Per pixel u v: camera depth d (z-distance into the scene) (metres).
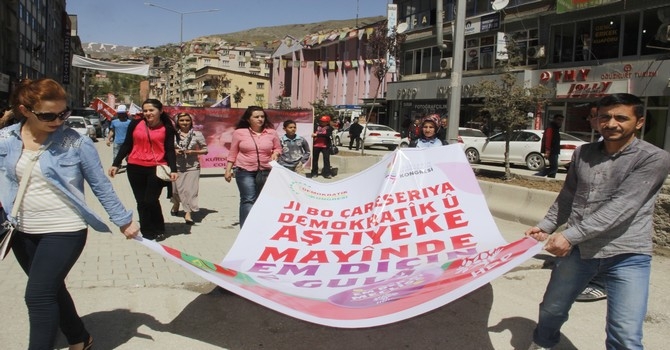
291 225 4.78
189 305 4.64
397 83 36.81
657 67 21.30
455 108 10.26
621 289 3.06
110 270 5.55
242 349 3.90
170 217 8.61
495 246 4.37
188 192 8.05
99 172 3.26
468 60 31.55
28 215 3.10
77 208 3.18
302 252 4.53
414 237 4.64
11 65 42.66
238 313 4.52
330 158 16.03
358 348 3.97
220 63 151.00
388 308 3.16
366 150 28.31
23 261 3.29
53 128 3.02
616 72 22.88
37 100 2.93
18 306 4.43
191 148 7.92
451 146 5.16
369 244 4.63
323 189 5.11
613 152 3.10
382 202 4.94
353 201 5.06
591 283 4.97
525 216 8.23
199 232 7.54
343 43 52.12
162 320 4.32
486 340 4.13
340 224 4.84
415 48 36.25
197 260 3.64
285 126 8.23
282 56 62.91
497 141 20.77
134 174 6.79
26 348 3.71
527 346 4.03
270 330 4.23
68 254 3.16
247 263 4.39
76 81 101.62
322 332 4.23
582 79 24.30
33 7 52.78
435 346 4.03
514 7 28.20
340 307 3.35
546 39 26.61
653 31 21.89
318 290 3.80
